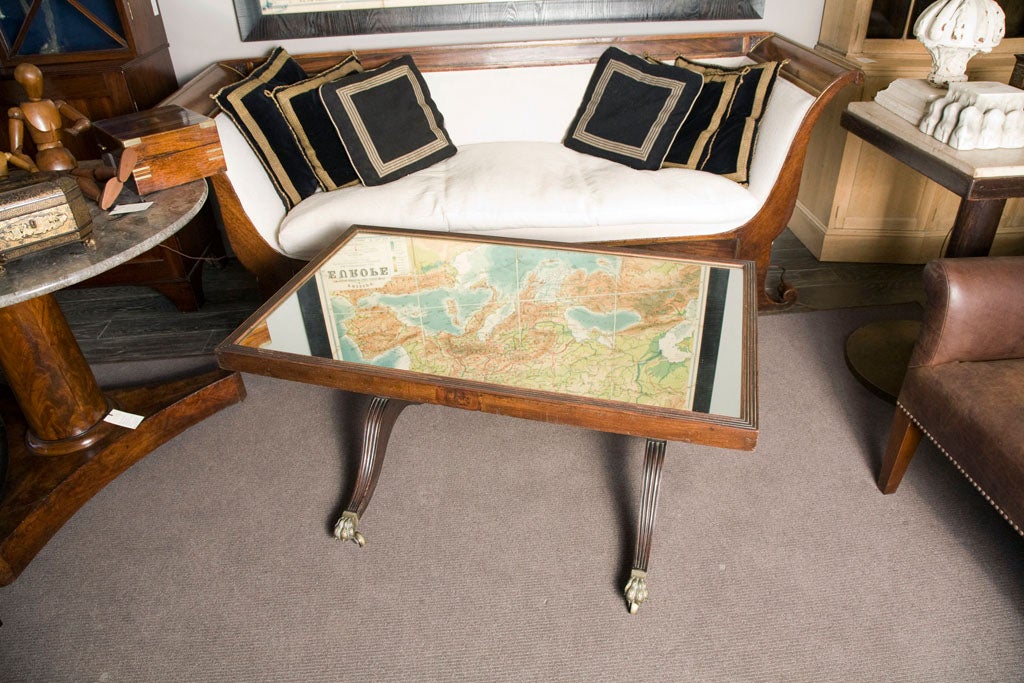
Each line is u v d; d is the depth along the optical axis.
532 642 1.38
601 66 2.52
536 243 1.87
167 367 2.22
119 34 2.25
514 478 1.76
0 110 2.27
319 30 2.59
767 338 2.29
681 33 2.71
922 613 1.41
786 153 2.17
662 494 1.70
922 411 1.50
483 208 2.18
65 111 1.67
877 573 1.50
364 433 1.64
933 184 2.55
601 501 1.69
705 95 2.39
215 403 1.97
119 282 2.45
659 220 2.19
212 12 2.53
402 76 2.43
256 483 1.77
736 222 2.24
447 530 1.62
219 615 1.44
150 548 1.60
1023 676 1.29
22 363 1.59
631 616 1.42
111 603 1.47
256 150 2.22
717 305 1.70
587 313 1.71
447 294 1.78
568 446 1.87
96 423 1.75
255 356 1.44
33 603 1.48
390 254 1.91
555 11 2.62
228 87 2.18
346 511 1.59
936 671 1.30
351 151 2.32
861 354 2.16
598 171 2.39
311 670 1.34
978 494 1.70
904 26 2.45
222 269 2.85
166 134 1.67
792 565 1.52
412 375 1.38
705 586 1.48
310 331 1.59
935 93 1.93
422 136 2.44
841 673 1.30
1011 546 1.56
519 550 1.57
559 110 2.62
